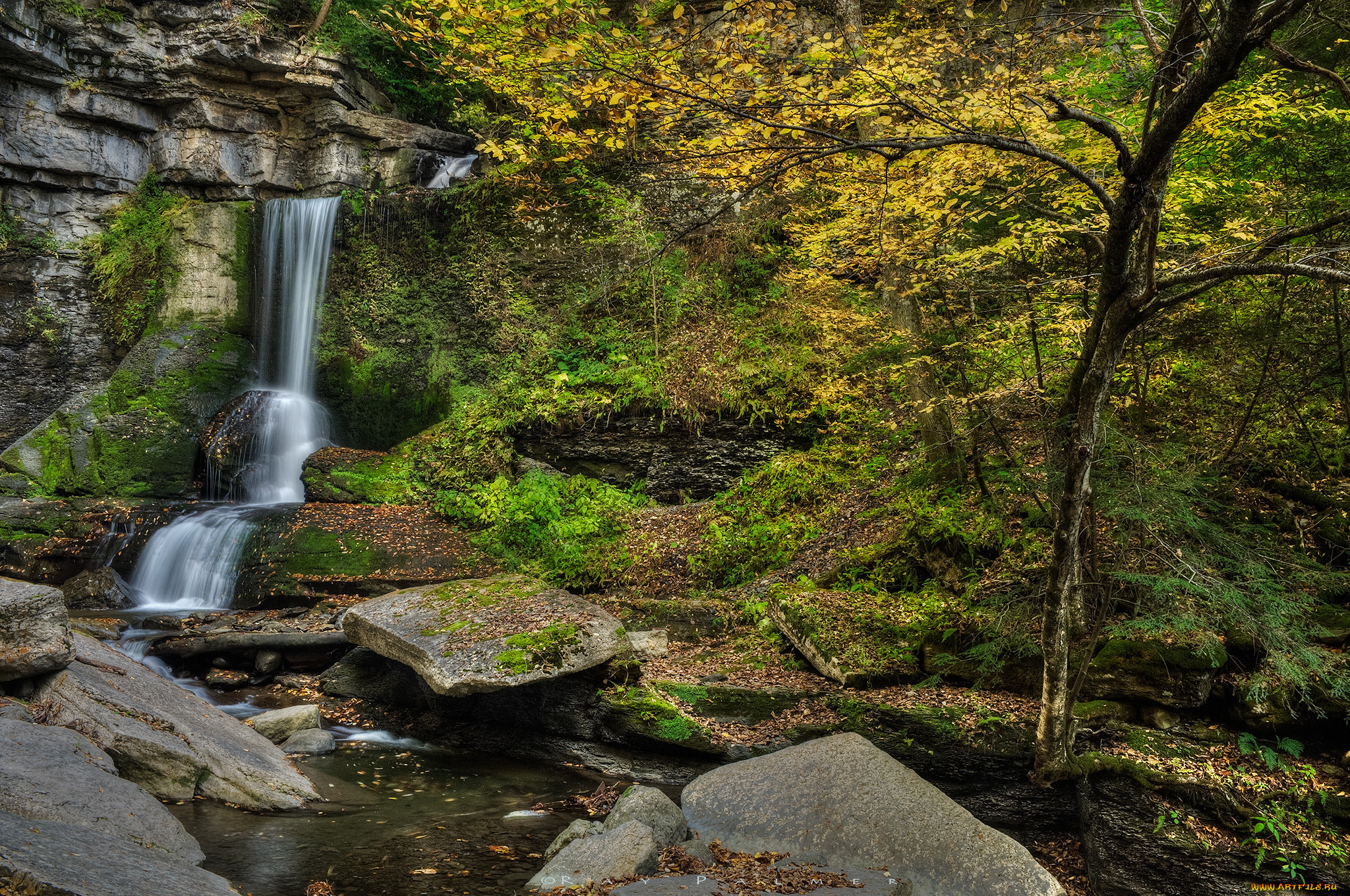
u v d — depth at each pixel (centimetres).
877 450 1066
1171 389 702
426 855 512
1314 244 575
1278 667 493
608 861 470
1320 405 682
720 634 869
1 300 1641
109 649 706
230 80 1783
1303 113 629
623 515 1130
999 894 450
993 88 516
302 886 459
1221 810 507
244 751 625
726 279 1355
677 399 1207
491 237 1511
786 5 451
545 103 504
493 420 1297
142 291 1717
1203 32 425
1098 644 612
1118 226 428
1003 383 718
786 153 483
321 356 1642
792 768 564
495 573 1063
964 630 683
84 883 341
